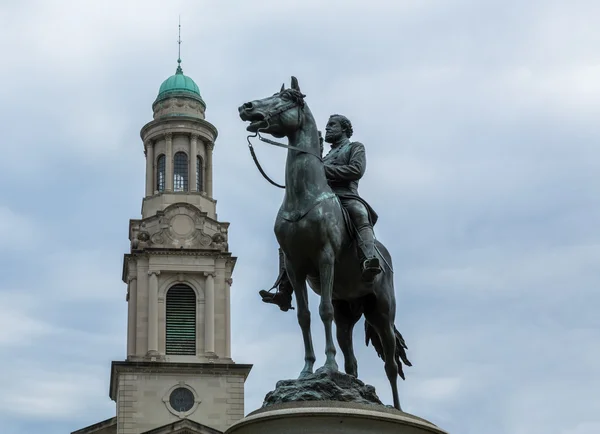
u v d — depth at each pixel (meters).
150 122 81.31
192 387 73.94
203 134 81.38
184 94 82.12
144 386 73.44
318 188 15.63
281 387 14.96
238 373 74.62
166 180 79.75
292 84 16.23
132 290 76.25
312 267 15.66
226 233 78.50
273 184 16.22
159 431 71.31
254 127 15.78
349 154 16.70
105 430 76.62
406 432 14.43
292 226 15.45
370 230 15.91
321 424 14.12
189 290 76.69
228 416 73.56
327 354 15.07
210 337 75.38
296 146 15.86
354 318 16.75
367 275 15.52
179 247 76.94
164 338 75.19
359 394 14.95
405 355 17.28
